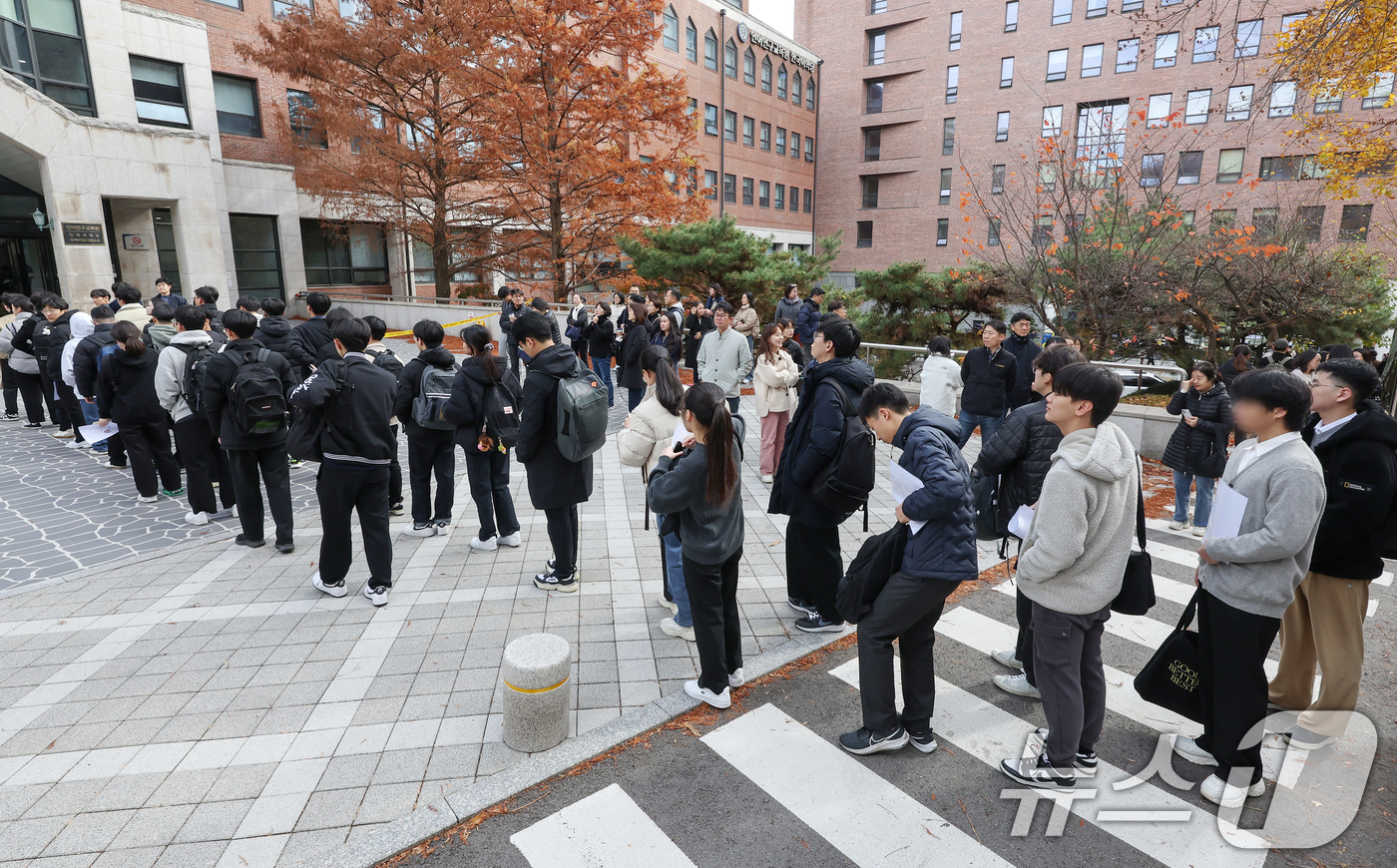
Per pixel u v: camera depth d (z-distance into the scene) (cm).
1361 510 327
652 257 1884
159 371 643
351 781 328
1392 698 404
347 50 2000
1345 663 347
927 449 313
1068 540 287
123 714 377
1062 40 3719
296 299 2545
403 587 536
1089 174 1266
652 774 338
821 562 454
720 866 283
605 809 315
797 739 364
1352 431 332
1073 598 300
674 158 1936
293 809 311
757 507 750
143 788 323
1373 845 294
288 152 2450
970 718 384
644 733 368
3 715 376
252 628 471
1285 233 1286
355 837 295
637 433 470
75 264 1781
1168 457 685
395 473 699
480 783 325
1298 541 280
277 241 2509
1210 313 1298
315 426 484
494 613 495
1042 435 379
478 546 609
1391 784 329
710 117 3969
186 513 710
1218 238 1221
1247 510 298
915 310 1742
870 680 342
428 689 402
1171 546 659
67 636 460
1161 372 1195
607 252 2173
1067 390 289
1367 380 332
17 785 324
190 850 288
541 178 1858
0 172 1934
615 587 538
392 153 2092
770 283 1755
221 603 507
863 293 1786
